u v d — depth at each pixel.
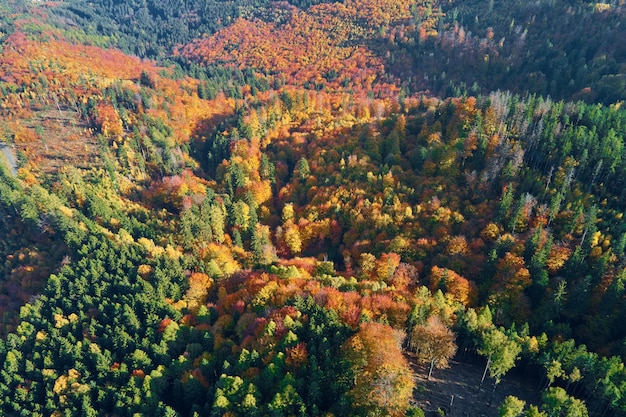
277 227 173.75
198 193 185.62
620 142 141.88
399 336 90.88
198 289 127.62
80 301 123.12
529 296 116.44
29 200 155.62
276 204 195.38
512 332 98.38
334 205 171.50
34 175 186.75
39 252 146.75
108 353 105.38
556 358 91.19
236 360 94.81
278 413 77.69
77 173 188.75
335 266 155.38
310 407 80.19
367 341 84.69
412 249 139.25
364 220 159.75
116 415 93.56
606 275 111.31
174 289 125.56
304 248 168.00
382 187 171.50
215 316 118.31
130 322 111.56
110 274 131.38
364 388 77.50
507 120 177.75
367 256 135.62
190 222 160.25
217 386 87.19
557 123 161.12
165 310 116.75
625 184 134.25
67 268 132.12
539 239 124.44
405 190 165.50
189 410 92.44
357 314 97.56
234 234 161.88
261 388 85.62
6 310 133.38
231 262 146.50
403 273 127.19
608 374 83.00
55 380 103.94
